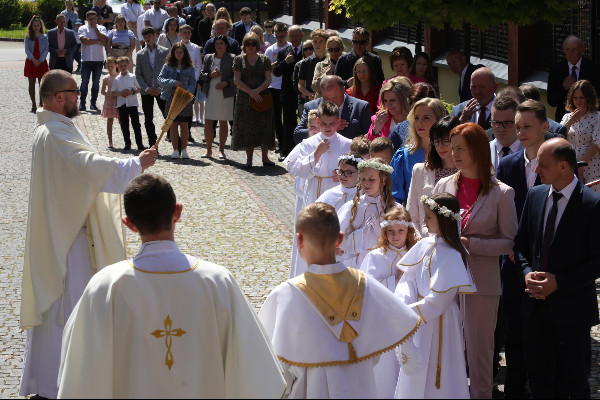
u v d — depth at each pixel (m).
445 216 6.14
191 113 16.53
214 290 4.82
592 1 13.26
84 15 36.88
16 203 13.25
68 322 4.85
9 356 7.71
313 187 8.85
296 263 8.69
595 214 6.04
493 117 7.57
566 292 6.08
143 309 4.70
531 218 6.34
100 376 4.62
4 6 46.12
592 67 11.84
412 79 12.67
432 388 6.14
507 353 7.02
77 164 6.97
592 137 9.84
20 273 9.98
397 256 6.77
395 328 5.11
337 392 5.00
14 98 24.33
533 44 15.12
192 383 4.70
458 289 6.09
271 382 4.79
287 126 16.23
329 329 5.05
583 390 6.23
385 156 7.89
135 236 11.70
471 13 11.73
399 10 12.00
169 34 19.97
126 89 17.30
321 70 14.44
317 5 25.69
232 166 16.12
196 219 12.37
